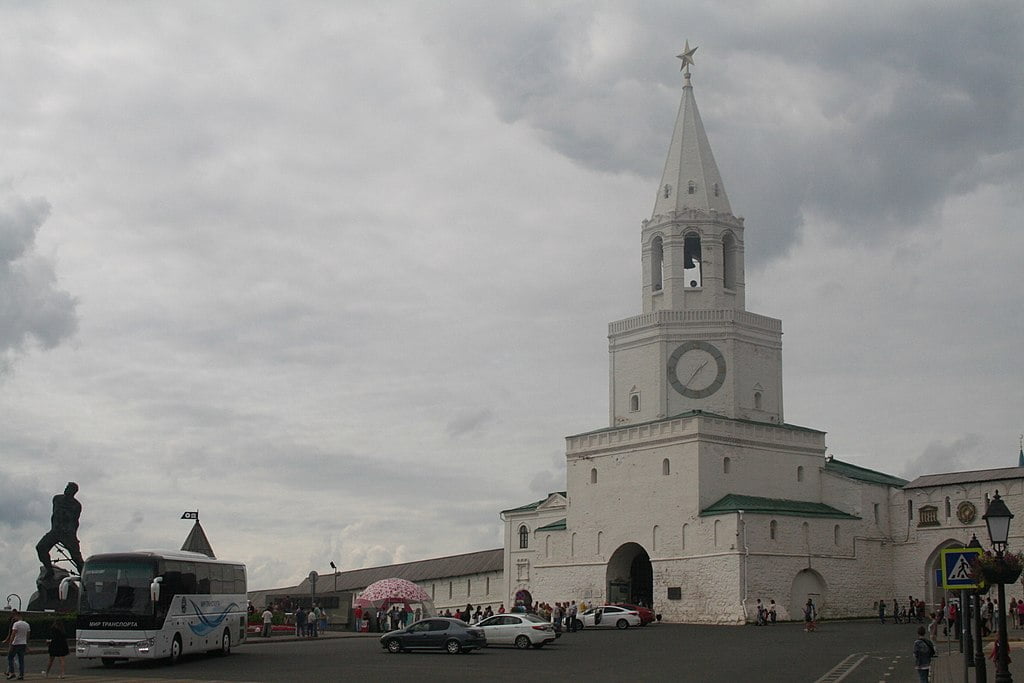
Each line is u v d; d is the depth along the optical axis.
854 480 94.00
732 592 84.00
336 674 43.19
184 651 51.47
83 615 49.12
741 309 98.00
